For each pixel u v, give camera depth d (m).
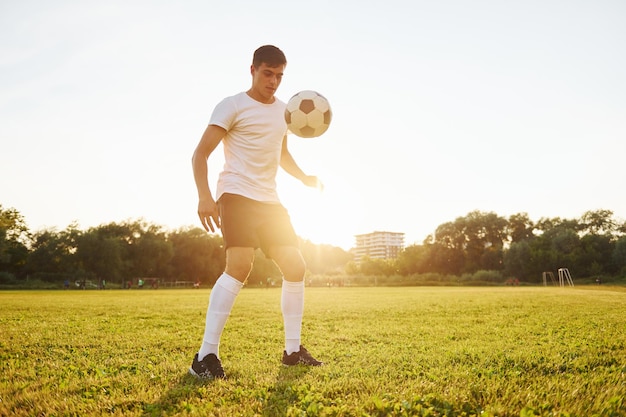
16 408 2.32
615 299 14.34
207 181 3.26
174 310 10.92
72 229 73.38
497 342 4.85
